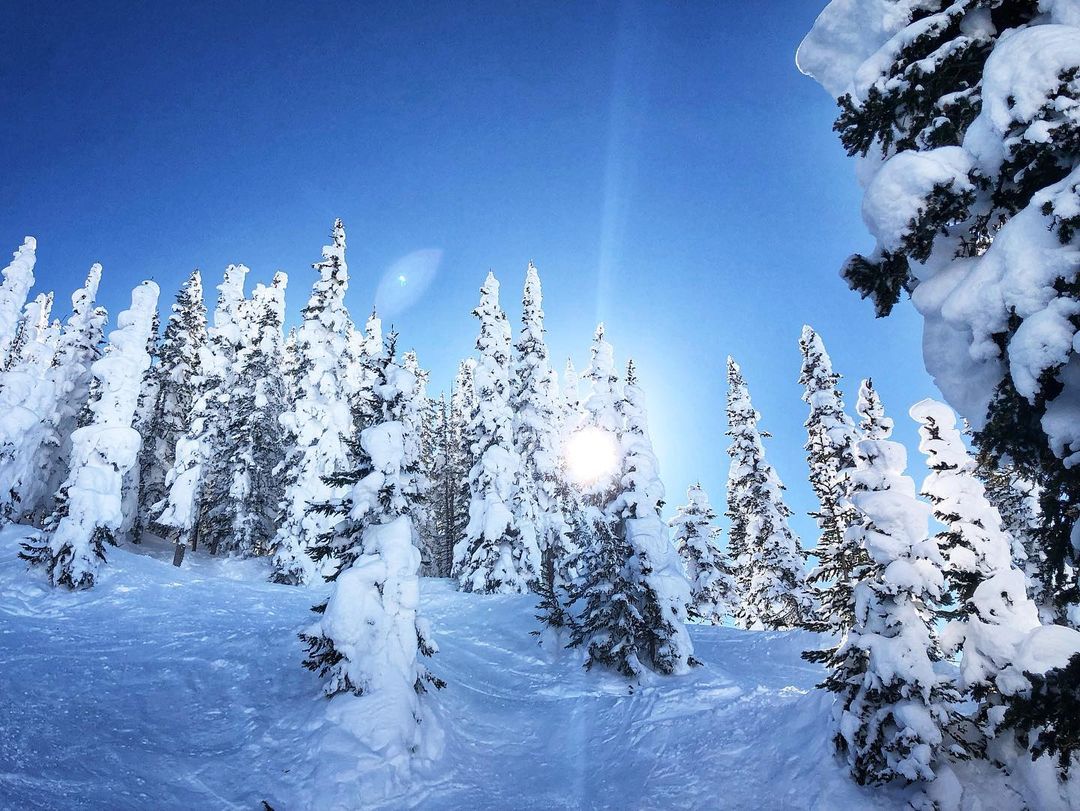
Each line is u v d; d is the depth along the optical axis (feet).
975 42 19.15
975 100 18.97
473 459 108.06
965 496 35.06
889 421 59.77
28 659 50.01
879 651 33.12
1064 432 15.44
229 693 47.98
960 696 31.37
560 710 56.08
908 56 20.79
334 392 114.32
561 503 108.58
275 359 135.85
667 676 60.18
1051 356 14.96
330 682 45.24
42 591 67.36
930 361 19.90
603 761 45.70
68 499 72.13
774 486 108.47
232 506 118.52
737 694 54.24
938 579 32.81
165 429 131.44
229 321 143.84
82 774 33.40
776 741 41.83
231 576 107.86
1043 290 15.69
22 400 86.17
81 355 121.49
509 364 118.62
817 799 33.91
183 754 38.47
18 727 37.27
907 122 21.33
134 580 76.07
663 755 44.39
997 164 17.65
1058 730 16.58
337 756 38.40
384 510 51.39
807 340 97.35
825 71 24.18
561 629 73.10
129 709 43.57
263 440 124.06
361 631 44.73
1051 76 15.83
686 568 110.83
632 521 65.16
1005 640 30.19
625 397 74.64
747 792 37.17
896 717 31.63
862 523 39.63
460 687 59.77
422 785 39.37
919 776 29.81
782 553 102.78
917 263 20.44
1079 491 16.70
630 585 63.26
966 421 19.31
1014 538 62.08
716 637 82.99
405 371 56.24
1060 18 17.81
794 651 73.97
